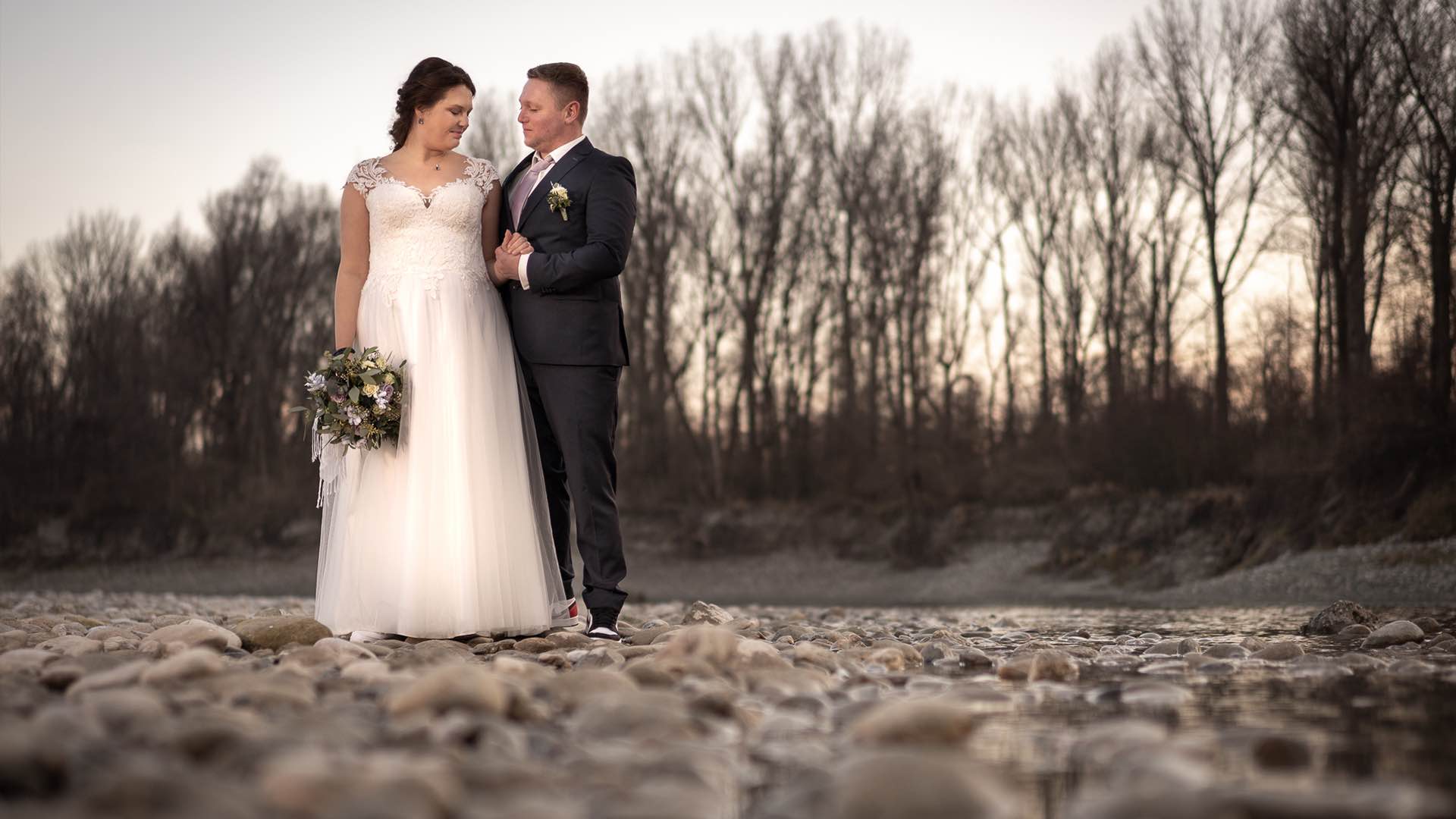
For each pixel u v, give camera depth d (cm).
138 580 3712
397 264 460
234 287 4575
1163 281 3256
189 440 4494
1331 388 2369
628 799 167
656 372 3762
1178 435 2820
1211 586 1956
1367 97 2364
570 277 460
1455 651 418
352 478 454
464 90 473
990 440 3481
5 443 4262
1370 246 2402
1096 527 2736
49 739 172
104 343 4500
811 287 3762
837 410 3722
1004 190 3616
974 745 229
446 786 163
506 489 460
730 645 343
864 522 3272
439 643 404
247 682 277
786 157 3756
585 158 481
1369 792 166
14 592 3353
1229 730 233
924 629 648
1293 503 2197
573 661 374
